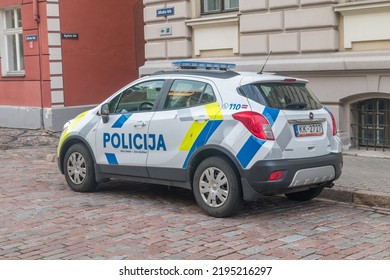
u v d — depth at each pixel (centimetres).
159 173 712
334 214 687
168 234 598
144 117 724
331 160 677
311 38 1070
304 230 612
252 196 630
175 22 1285
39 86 1559
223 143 640
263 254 528
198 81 690
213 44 1238
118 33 1672
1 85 1684
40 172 998
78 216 679
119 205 736
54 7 1516
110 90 1661
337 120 1062
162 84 726
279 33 1114
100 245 562
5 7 1634
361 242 567
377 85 999
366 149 1070
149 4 1330
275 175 621
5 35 1670
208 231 607
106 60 1645
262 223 641
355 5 1005
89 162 798
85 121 802
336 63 1029
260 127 622
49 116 1535
